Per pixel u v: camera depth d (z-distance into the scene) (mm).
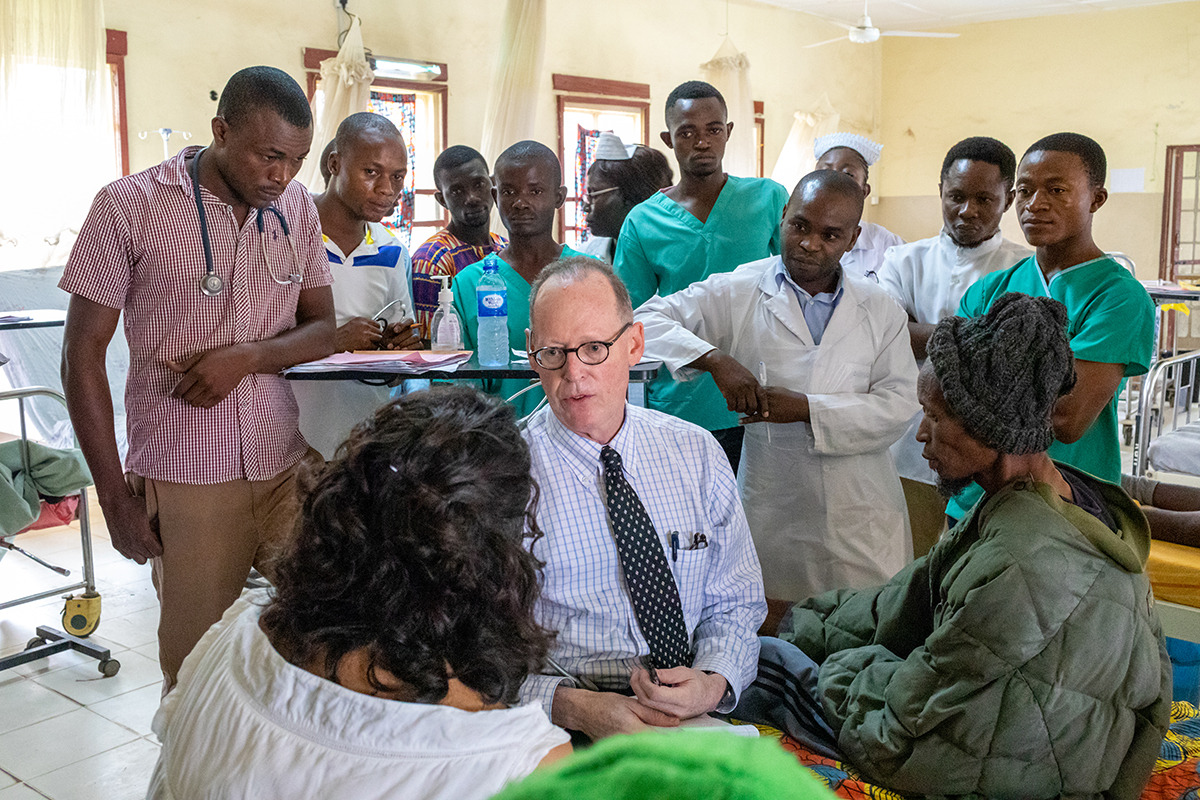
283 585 846
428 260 3342
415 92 6793
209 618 2180
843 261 4242
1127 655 1296
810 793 295
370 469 818
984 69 10617
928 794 1337
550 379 1483
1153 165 9875
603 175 4074
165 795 852
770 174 9977
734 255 2959
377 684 805
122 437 4859
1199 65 9531
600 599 1488
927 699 1336
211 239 2076
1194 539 2242
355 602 798
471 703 837
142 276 2059
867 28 6656
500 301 2521
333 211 2832
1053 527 1320
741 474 2432
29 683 3025
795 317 2283
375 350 2525
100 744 2666
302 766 778
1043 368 1358
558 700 1384
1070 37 10109
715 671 1465
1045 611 1275
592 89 7953
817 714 1544
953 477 1478
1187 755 1556
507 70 6457
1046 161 2213
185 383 2061
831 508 2279
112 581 3908
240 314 2131
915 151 11164
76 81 4930
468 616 813
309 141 2074
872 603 1688
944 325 1441
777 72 9836
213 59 5727
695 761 301
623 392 1515
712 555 1611
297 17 6090
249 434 2160
